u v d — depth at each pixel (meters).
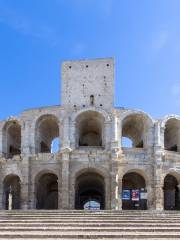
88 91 62.22
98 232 26.28
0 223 30.05
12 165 57.00
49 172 56.19
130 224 29.17
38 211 38.12
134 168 55.19
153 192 54.62
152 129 57.00
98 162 55.03
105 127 56.69
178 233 25.78
